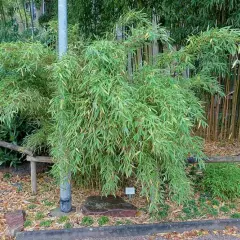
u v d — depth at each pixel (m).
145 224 2.23
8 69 2.24
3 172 3.17
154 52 3.60
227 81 3.93
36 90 2.24
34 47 1.98
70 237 2.15
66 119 1.96
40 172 3.16
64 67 1.85
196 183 2.76
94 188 2.69
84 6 4.39
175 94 1.98
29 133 3.08
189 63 2.15
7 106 2.06
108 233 2.17
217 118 4.14
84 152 2.07
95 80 1.82
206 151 3.78
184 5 3.54
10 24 4.81
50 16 6.00
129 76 2.13
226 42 2.05
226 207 2.51
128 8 3.68
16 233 2.13
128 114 1.80
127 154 1.96
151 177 1.99
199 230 2.25
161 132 1.84
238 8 3.10
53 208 2.46
